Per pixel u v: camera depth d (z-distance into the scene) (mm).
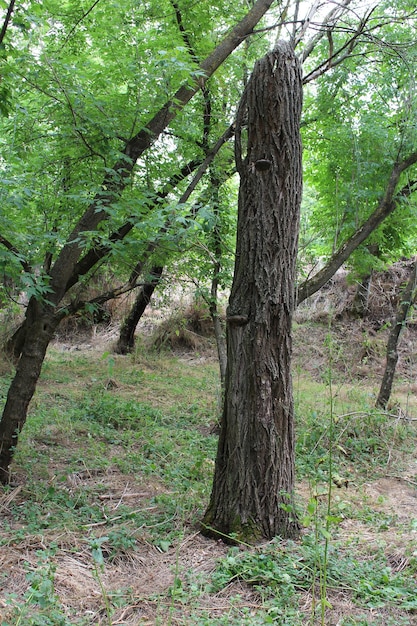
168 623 3150
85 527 4473
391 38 7648
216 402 9398
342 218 7754
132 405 8648
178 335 13805
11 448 5344
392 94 7871
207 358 14500
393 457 7398
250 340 4434
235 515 4410
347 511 5398
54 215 6215
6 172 5984
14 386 5395
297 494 5520
